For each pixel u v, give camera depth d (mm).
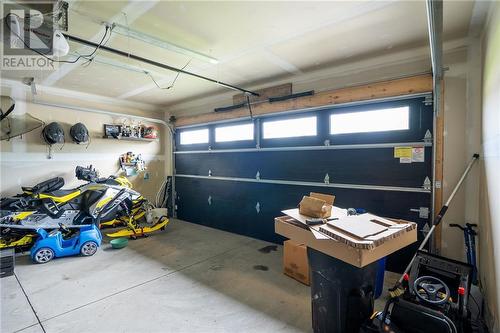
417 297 1608
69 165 4555
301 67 3330
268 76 3688
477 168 2436
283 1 1913
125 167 5273
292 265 2781
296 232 1773
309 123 3574
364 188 3102
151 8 2014
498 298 1591
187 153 5516
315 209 1859
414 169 2779
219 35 2463
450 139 2582
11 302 2297
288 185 3818
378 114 2996
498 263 1597
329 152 3385
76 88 4363
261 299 2371
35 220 3348
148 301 2322
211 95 4887
